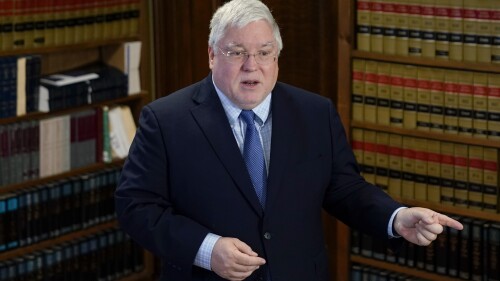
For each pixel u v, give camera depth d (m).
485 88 6.72
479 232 6.91
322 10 7.60
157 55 8.44
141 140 4.64
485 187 6.90
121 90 8.15
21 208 7.51
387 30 7.09
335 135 4.81
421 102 7.04
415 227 4.34
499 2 6.52
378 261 7.53
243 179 4.52
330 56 7.66
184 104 4.68
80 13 7.73
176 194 4.59
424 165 7.14
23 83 7.39
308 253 4.67
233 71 4.30
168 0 8.26
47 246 7.78
